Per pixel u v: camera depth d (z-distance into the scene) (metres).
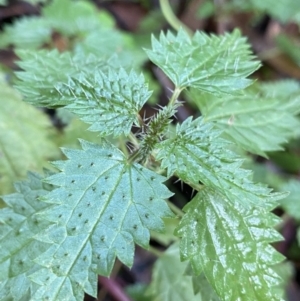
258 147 0.24
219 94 0.21
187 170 0.18
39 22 0.42
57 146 0.31
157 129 0.19
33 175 0.21
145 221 0.18
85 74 0.22
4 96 0.32
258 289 0.19
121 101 0.20
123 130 0.19
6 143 0.31
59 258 0.17
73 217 0.17
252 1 0.49
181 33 0.23
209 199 0.19
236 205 0.19
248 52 0.23
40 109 0.34
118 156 0.19
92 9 0.44
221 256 0.19
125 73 0.20
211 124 0.19
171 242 0.31
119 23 0.53
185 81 0.21
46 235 0.17
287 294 0.38
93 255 0.17
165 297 0.28
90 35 0.38
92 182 0.18
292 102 0.26
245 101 0.25
